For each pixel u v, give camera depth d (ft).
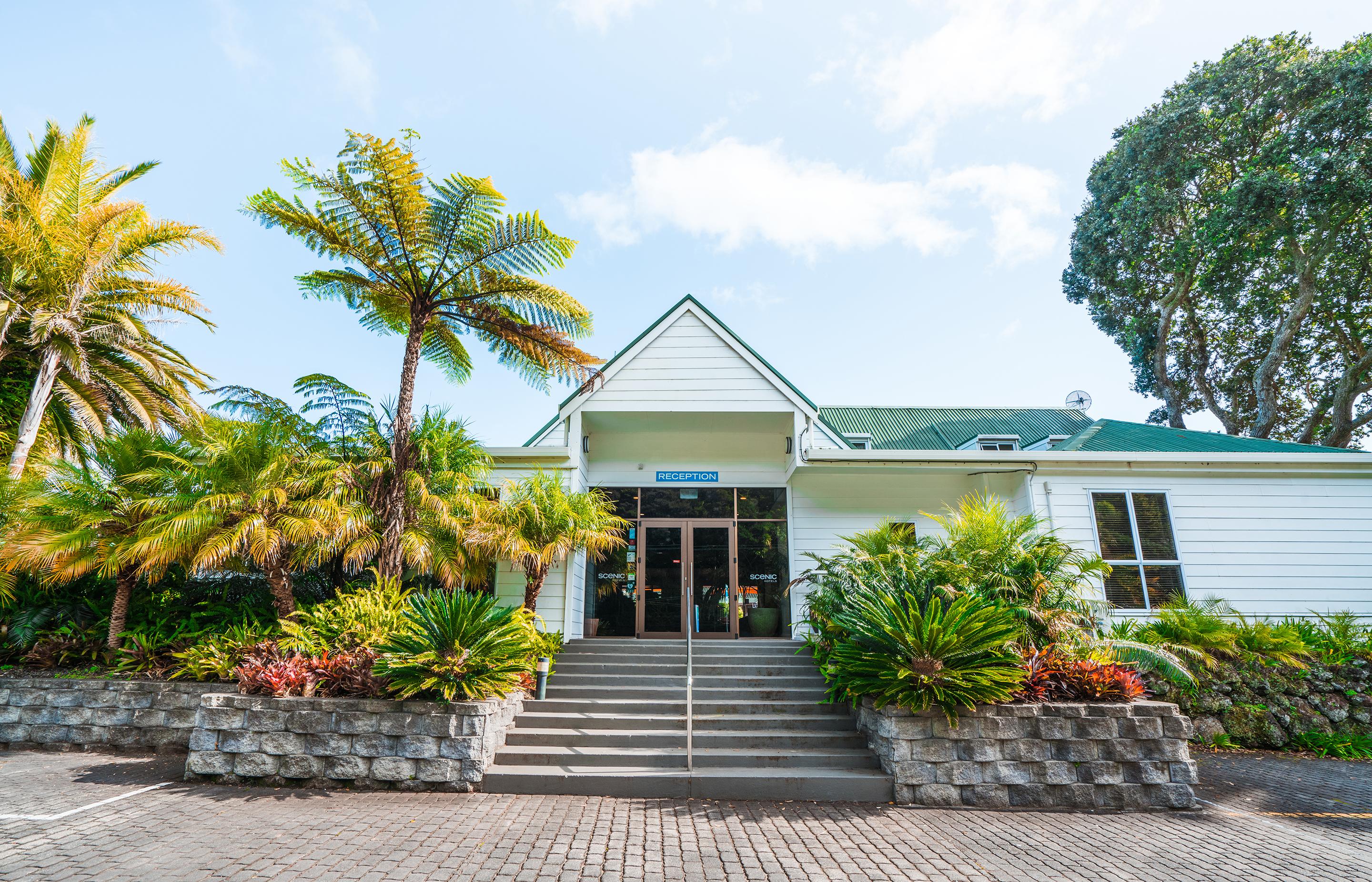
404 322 36.22
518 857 15.46
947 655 21.95
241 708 22.00
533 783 21.26
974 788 20.98
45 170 46.11
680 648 34.88
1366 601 37.17
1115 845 17.28
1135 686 22.90
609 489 45.34
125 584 30.12
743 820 18.86
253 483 28.17
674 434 46.09
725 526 44.60
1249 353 74.08
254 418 33.27
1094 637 28.43
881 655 22.67
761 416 42.63
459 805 19.70
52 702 27.45
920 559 30.58
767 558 44.11
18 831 16.40
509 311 34.17
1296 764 26.78
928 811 20.27
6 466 37.11
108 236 43.29
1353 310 65.26
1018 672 21.52
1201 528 38.40
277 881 13.61
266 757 21.56
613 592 43.65
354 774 21.26
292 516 27.43
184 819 17.63
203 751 21.81
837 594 30.78
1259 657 31.48
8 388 44.73
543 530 32.68
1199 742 29.50
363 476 30.89
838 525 43.06
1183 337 77.71
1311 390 73.05
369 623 26.68
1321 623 36.60
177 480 28.37
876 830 18.25
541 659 29.40
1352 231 59.72
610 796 21.08
